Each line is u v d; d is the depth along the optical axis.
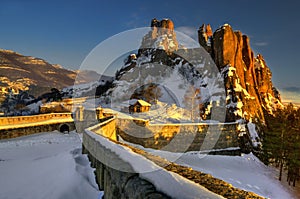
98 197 7.00
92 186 7.94
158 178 4.07
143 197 3.77
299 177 31.80
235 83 52.88
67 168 10.12
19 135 22.64
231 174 28.25
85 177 8.70
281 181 31.62
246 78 63.44
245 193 4.02
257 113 53.22
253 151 39.50
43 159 13.02
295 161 31.81
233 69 55.38
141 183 4.18
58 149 17.00
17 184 9.30
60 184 8.65
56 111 36.78
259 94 66.38
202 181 4.42
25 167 11.65
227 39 59.69
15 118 24.36
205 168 27.28
